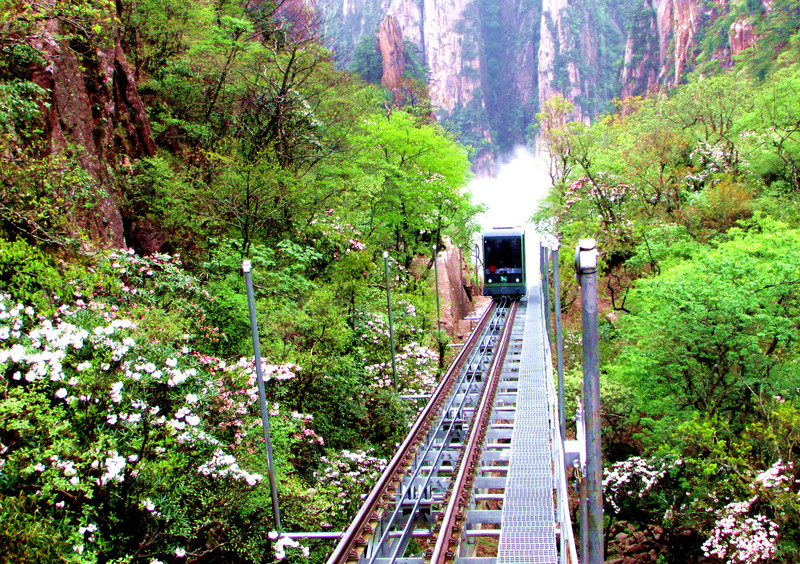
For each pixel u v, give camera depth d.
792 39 65.94
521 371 17.73
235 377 11.15
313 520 11.30
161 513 8.21
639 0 158.38
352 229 21.56
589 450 4.10
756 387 17.81
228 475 9.54
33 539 6.29
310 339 15.97
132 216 16.83
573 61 196.12
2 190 10.88
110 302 11.54
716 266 18.75
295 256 18.73
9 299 9.21
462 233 51.00
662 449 17.11
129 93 18.45
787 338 17.95
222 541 9.43
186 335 11.02
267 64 25.80
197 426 9.59
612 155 37.03
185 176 18.69
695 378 18.97
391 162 29.95
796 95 35.97
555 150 39.59
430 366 21.11
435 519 11.12
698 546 16.94
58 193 12.13
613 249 32.66
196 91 23.66
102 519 7.79
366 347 19.58
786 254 18.28
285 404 13.67
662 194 33.38
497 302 31.62
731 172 33.19
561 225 38.12
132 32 21.02
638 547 18.98
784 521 13.19
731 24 101.31
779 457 14.29
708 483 15.67
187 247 18.61
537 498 9.48
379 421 16.83
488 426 14.27
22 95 12.77
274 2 31.58
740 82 41.44
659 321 18.73
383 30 90.62
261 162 19.38
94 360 8.59
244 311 14.90
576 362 27.86
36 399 7.49
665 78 131.00
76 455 7.42
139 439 8.48
